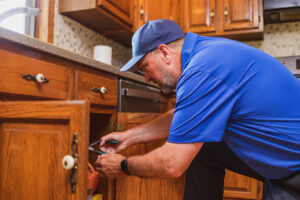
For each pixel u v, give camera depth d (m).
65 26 1.88
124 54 2.75
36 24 1.69
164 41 0.93
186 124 0.76
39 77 0.91
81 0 1.78
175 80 0.95
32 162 0.66
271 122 0.78
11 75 0.82
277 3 2.18
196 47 0.87
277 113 0.77
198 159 1.13
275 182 0.85
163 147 0.80
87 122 0.61
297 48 2.54
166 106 2.29
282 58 2.34
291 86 0.80
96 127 1.44
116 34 2.37
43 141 0.65
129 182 1.17
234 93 0.76
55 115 0.63
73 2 1.79
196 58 0.79
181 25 2.43
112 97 1.41
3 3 1.50
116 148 1.17
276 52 2.59
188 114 0.76
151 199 1.16
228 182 1.39
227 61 0.77
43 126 0.65
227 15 2.33
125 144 1.17
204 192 1.14
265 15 2.37
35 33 1.69
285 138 0.77
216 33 2.37
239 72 0.77
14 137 0.69
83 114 0.60
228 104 0.76
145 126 1.19
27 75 0.87
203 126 0.75
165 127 1.18
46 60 0.97
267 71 0.79
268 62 0.81
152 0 2.38
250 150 0.82
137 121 1.23
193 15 2.40
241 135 0.81
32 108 0.66
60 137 0.63
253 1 2.28
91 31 2.20
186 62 0.86
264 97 0.77
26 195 0.67
